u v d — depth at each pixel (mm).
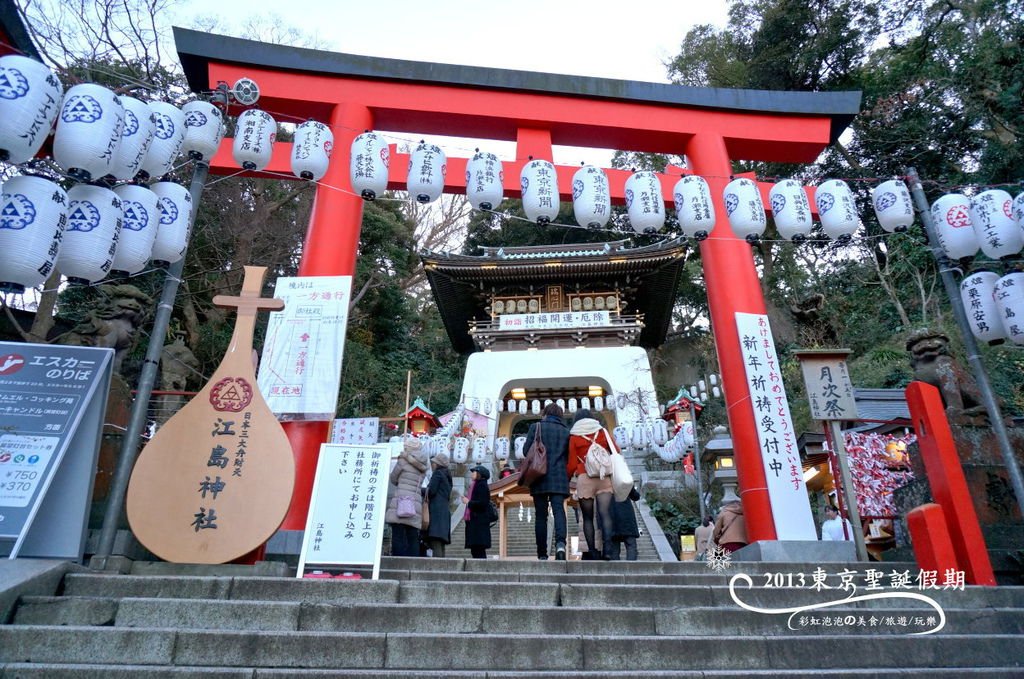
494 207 7539
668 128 10008
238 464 5445
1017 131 17781
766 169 27266
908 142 22047
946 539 5359
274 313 8125
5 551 4488
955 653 3984
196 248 19969
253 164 7316
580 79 9961
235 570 5039
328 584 4449
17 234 4258
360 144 7555
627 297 25469
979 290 6730
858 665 3852
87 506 4887
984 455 7461
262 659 3479
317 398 7688
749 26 28906
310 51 9477
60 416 4879
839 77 25750
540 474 6426
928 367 8320
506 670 3525
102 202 4855
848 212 7254
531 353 23953
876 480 8859
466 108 9656
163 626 3816
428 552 9742
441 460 7941
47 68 4234
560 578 5367
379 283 28875
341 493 5617
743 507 8125
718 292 9109
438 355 33875
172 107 5746
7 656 3324
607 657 3682
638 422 20625
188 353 17562
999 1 18984
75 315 15219
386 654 3551
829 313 23047
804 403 21188
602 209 7395
